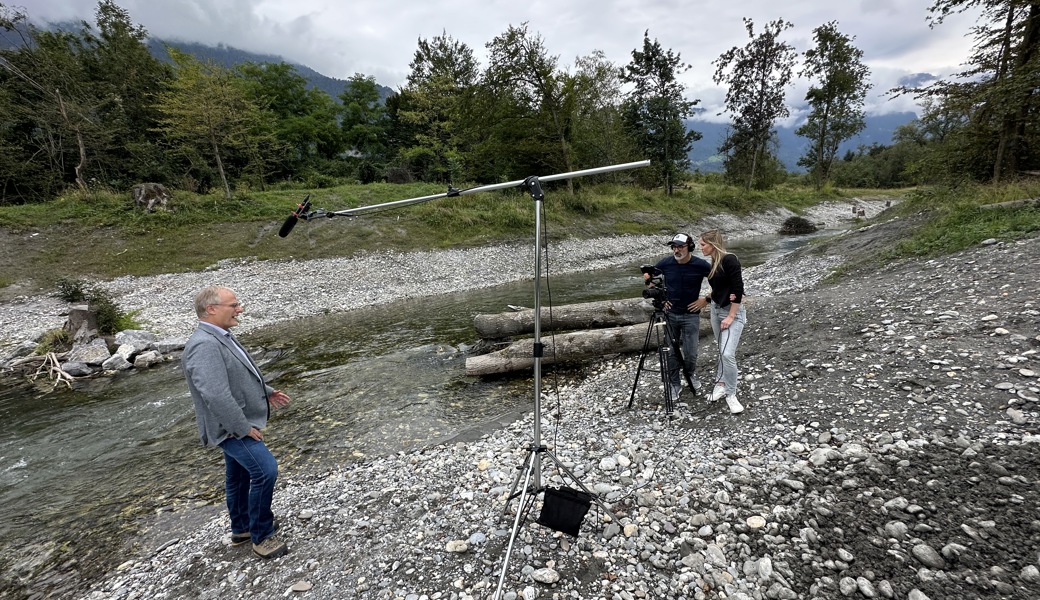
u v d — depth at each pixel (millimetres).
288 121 35875
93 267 15938
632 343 7398
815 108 43281
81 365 9023
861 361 4871
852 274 9156
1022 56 11836
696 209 31594
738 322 4566
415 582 2896
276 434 5773
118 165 25469
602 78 31078
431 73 35531
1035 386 3725
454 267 18594
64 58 24219
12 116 22141
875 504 3016
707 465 3832
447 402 6461
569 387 6652
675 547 3016
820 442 3838
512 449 4668
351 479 4438
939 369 4332
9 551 3859
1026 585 2291
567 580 2807
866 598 2428
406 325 11266
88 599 3162
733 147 43625
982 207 9672
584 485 3643
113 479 5012
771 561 2768
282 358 9273
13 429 6543
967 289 5980
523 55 25359
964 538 2625
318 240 19562
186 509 4336
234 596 2945
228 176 27656
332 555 3234
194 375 2898
